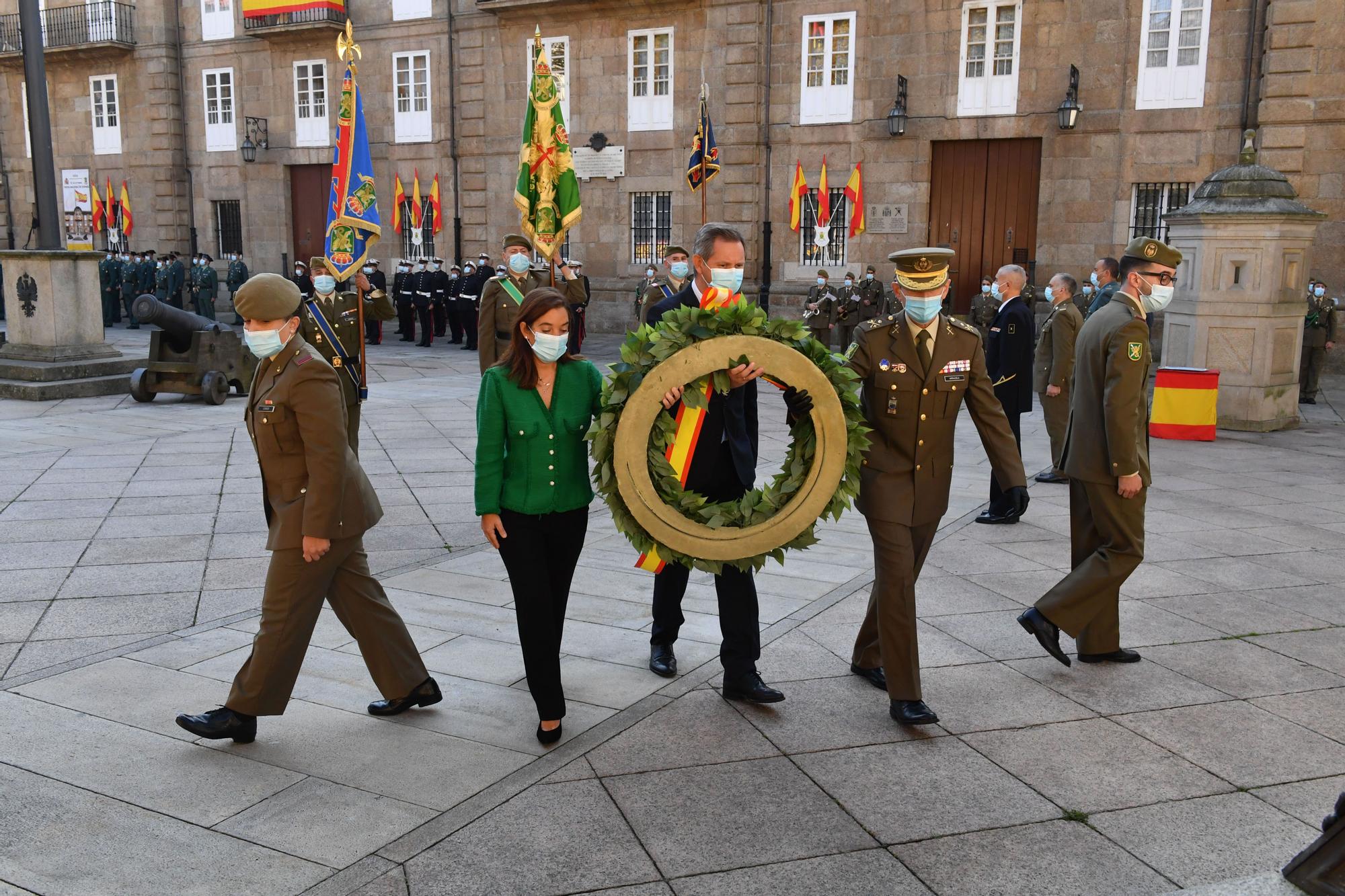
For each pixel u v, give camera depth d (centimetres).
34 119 1402
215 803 336
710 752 378
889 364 407
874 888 295
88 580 579
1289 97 1767
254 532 689
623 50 2377
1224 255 1200
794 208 2250
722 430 404
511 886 293
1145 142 1934
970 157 2112
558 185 764
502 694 428
